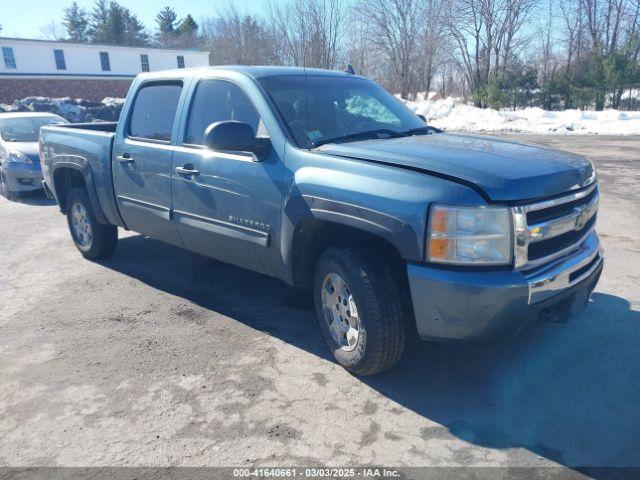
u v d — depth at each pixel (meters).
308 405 3.15
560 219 3.03
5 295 4.96
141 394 3.30
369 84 4.71
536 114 23.55
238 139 3.48
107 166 5.07
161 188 4.51
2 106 22.98
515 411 3.05
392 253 3.28
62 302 4.77
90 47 41.72
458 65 34.62
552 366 3.49
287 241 3.52
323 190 3.23
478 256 2.80
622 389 3.22
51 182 6.02
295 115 3.79
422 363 3.57
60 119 11.21
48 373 3.57
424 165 3.02
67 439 2.90
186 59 46.44
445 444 2.79
